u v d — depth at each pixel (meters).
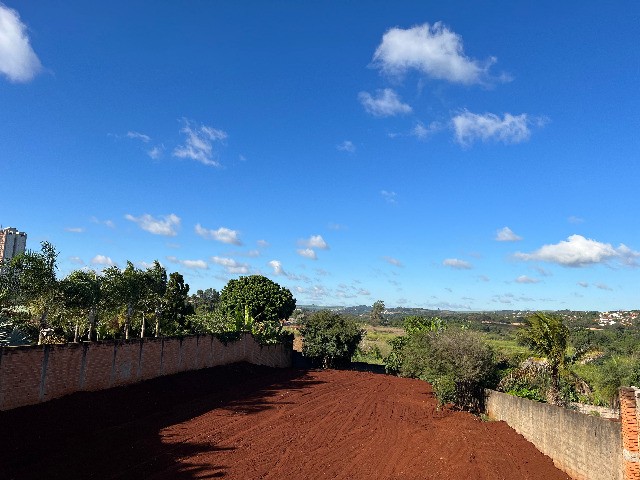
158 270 26.20
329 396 28.83
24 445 12.75
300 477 13.29
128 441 14.77
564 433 15.22
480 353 25.44
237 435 17.17
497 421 22.92
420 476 14.26
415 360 30.84
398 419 23.14
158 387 22.14
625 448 11.28
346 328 48.00
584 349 22.67
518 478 14.44
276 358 45.62
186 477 12.27
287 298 55.53
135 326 28.72
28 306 17.58
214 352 31.41
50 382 16.16
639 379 25.81
